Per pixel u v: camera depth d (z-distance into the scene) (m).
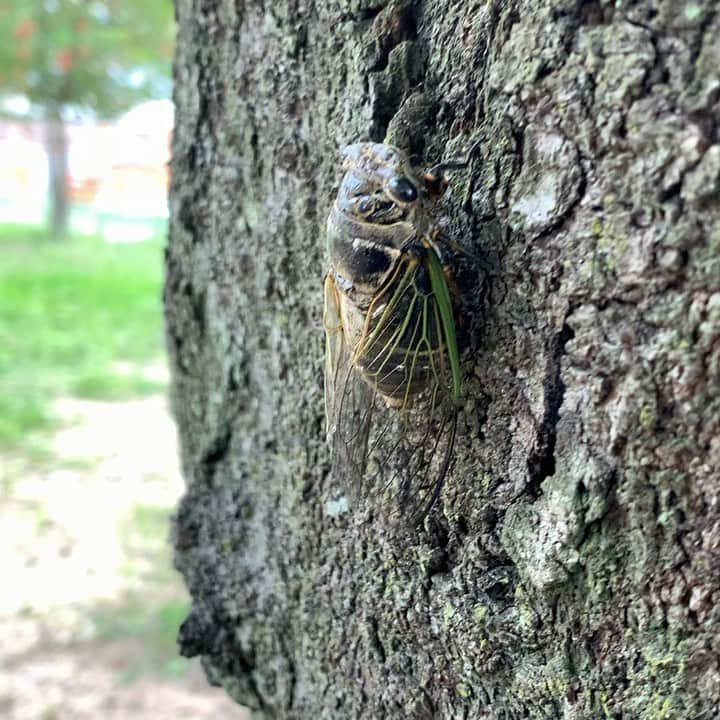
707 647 0.11
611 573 0.12
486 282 0.13
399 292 0.13
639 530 0.11
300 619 0.18
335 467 0.15
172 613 0.46
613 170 0.11
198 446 0.22
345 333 0.15
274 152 0.17
